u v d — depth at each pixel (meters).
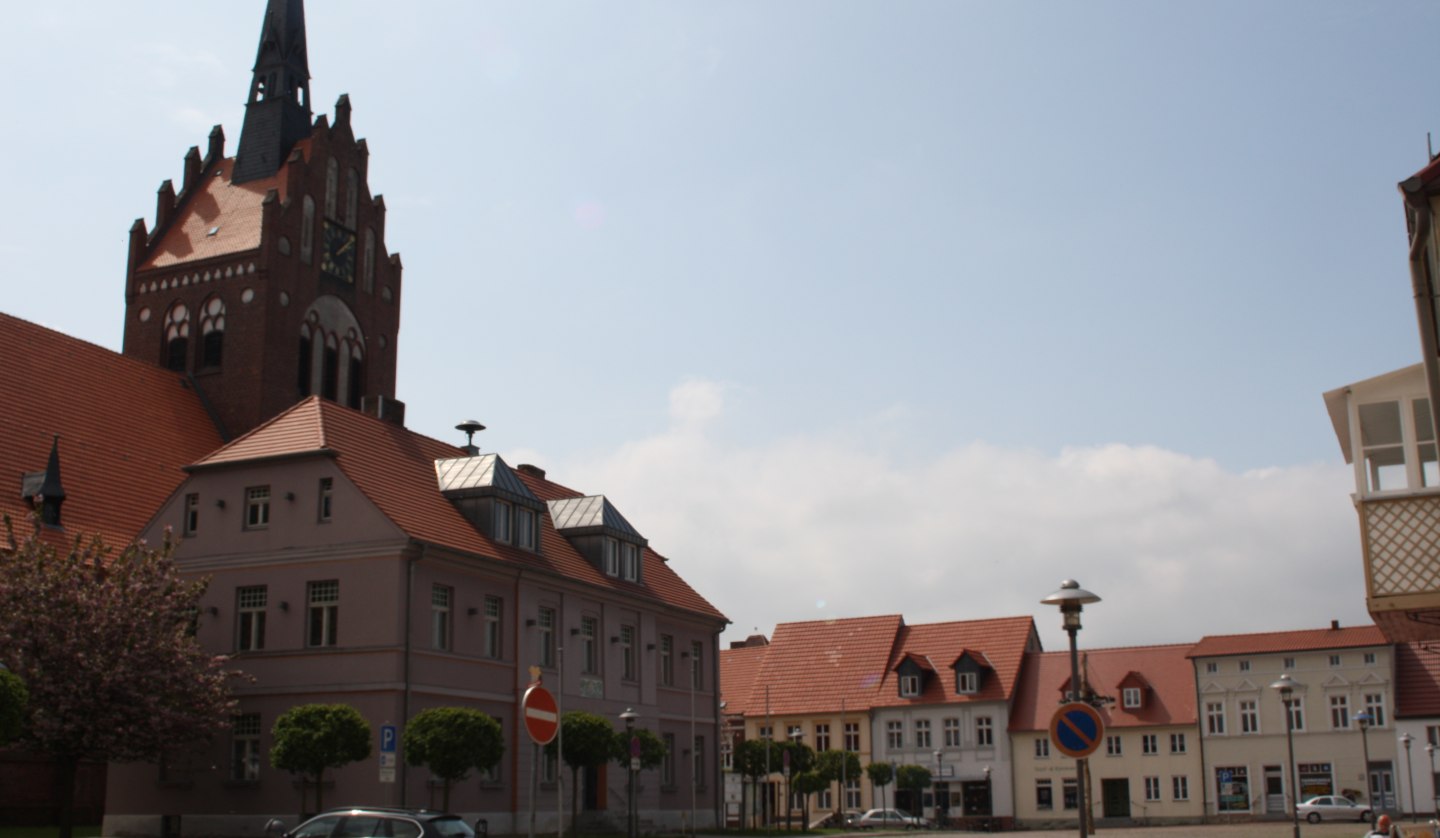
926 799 81.38
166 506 41.97
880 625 88.69
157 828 39.44
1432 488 23.03
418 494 42.81
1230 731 77.56
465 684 40.75
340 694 38.19
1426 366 20.05
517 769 42.78
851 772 74.31
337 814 23.47
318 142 65.69
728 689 89.38
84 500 47.53
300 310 63.59
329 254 66.00
